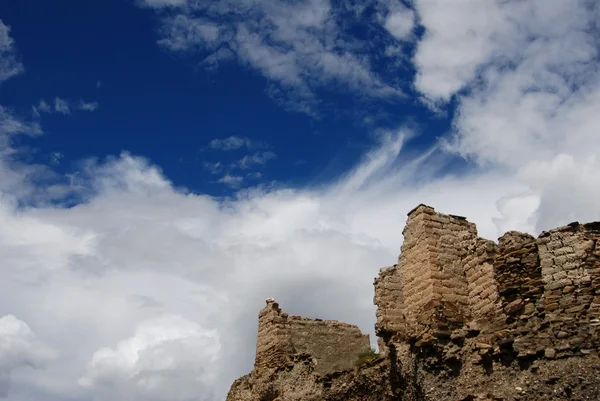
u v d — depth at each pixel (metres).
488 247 30.03
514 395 25.66
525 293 27.44
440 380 28.38
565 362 25.05
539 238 27.53
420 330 29.98
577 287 26.02
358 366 33.53
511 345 26.59
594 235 26.62
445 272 30.62
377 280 34.47
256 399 38.47
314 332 40.84
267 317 40.59
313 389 35.22
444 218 32.03
